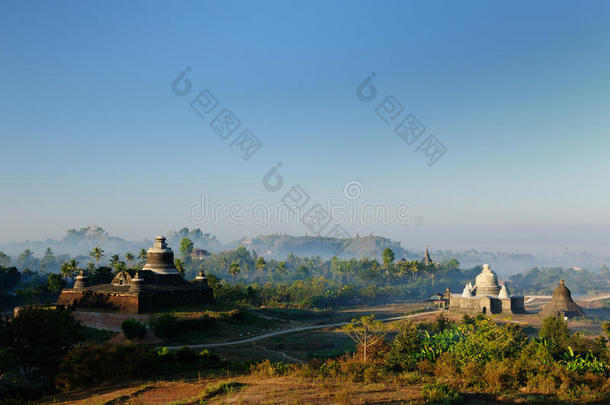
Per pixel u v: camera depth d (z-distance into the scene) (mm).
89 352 36219
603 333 89562
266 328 91562
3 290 153750
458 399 25016
